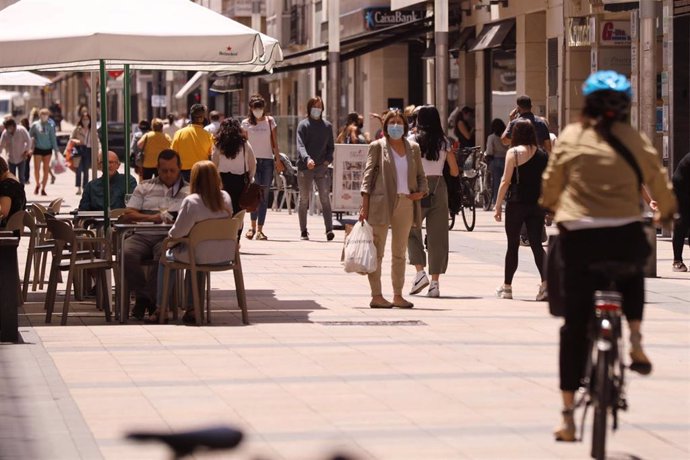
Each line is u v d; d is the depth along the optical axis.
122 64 34.81
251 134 49.56
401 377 21.66
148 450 16.48
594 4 59.94
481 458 16.11
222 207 27.94
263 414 18.75
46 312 29.16
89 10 29.59
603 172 15.82
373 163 30.42
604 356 15.33
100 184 33.31
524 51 70.62
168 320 28.98
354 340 25.70
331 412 18.86
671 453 16.45
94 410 19.06
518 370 22.31
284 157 63.62
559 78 65.25
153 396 20.08
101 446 16.78
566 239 16.02
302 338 26.02
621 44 60.38
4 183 31.08
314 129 49.62
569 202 15.96
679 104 51.25
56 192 85.25
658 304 31.16
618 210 15.80
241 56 29.09
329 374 21.92
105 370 22.34
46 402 19.64
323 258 43.00
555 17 66.00
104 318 29.73
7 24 29.20
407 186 30.58
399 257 30.83
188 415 18.70
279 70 86.00
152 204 30.00
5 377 21.73
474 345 25.05
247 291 34.16
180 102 148.62
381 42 82.12
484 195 65.31
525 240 46.34
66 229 28.48
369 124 95.31
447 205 33.06
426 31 82.81
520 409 19.09
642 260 15.95
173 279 28.84
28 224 33.06
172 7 30.02
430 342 25.41
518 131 32.03
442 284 35.91
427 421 18.25
